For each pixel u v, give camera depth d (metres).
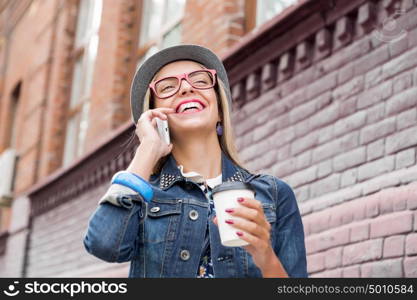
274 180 2.23
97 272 7.47
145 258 2.06
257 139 5.13
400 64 3.88
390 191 3.69
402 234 3.51
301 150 4.59
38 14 12.09
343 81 4.32
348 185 4.07
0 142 12.73
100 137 8.49
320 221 4.14
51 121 10.38
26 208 10.29
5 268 10.78
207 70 2.35
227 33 5.90
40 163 10.51
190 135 2.24
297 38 4.76
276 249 2.13
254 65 5.23
